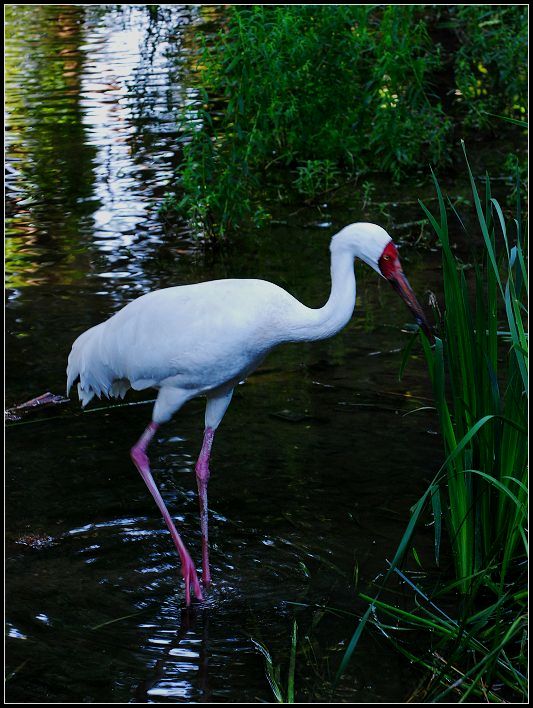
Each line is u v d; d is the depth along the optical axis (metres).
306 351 6.57
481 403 4.16
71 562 4.44
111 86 12.20
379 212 9.02
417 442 5.41
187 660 3.78
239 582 4.31
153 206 9.05
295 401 5.87
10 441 5.43
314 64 9.81
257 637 3.93
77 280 7.52
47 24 15.30
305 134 9.98
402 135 9.89
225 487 5.04
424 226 8.62
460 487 4.09
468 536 4.13
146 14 15.97
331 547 4.54
